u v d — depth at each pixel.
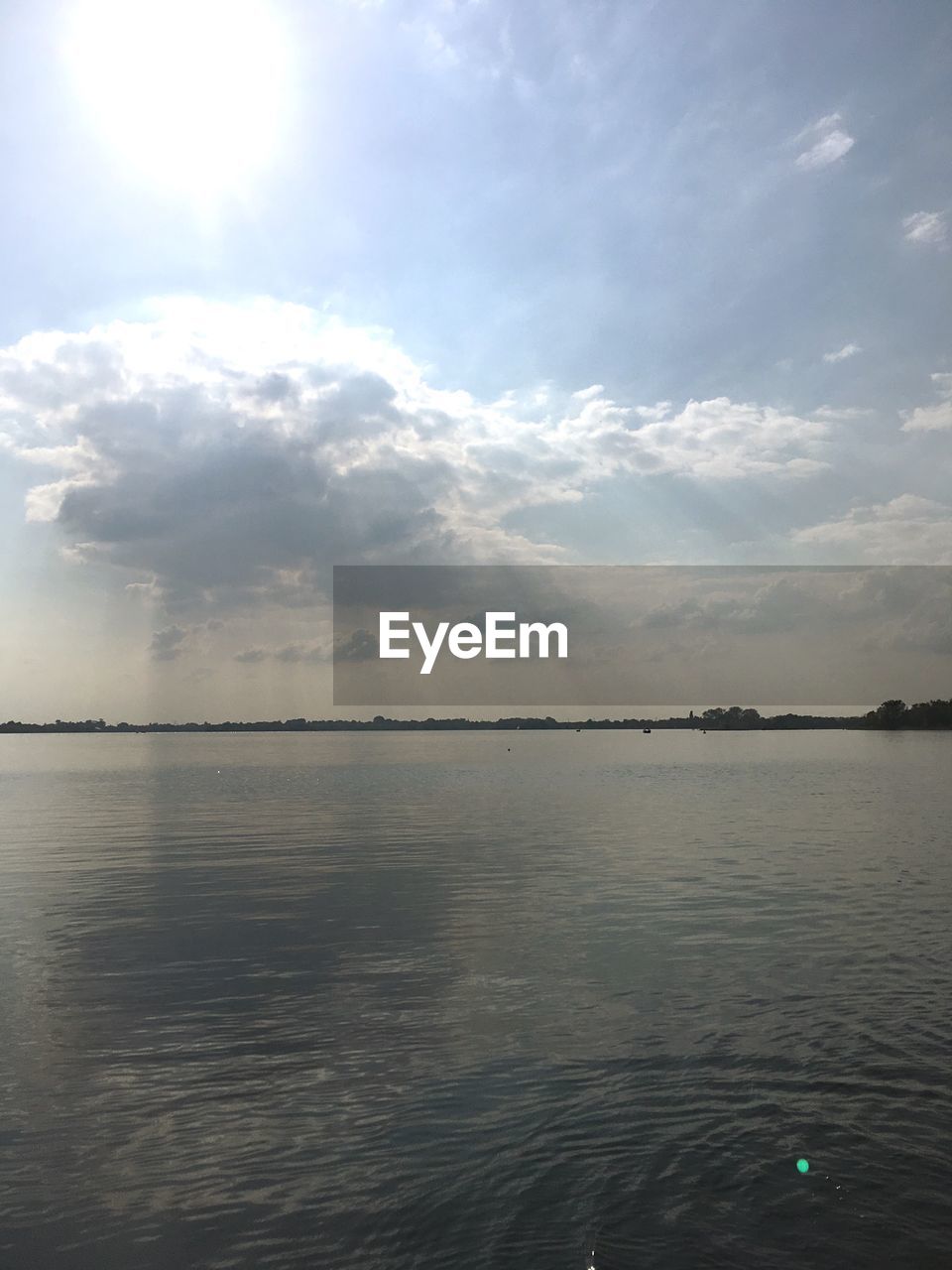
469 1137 9.40
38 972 15.73
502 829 37.16
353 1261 7.42
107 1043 12.20
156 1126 9.75
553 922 19.38
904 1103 10.00
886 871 25.77
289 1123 9.78
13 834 36.78
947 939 17.61
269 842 33.56
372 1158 9.02
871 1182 8.41
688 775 74.75
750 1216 7.90
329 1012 13.41
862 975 15.09
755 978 14.95
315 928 19.02
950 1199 8.12
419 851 30.70
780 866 26.81
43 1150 9.27
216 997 14.20
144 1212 8.15
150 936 18.42
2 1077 11.11
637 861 28.03
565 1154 9.01
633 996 14.02
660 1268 7.22
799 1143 9.13
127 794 59.59
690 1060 11.35
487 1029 12.60
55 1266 7.44
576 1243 7.57
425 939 17.97
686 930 18.50
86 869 27.27
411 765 96.50
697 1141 9.21
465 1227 7.84
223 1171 8.84
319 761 109.69
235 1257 7.52
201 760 117.94
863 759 98.88
